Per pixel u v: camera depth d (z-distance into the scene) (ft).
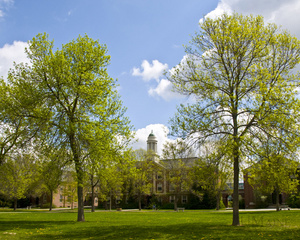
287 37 67.87
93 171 79.66
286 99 59.88
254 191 201.05
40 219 95.14
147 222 82.94
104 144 78.07
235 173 68.54
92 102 78.69
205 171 70.23
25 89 76.33
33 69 78.23
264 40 68.80
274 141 62.90
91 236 53.06
